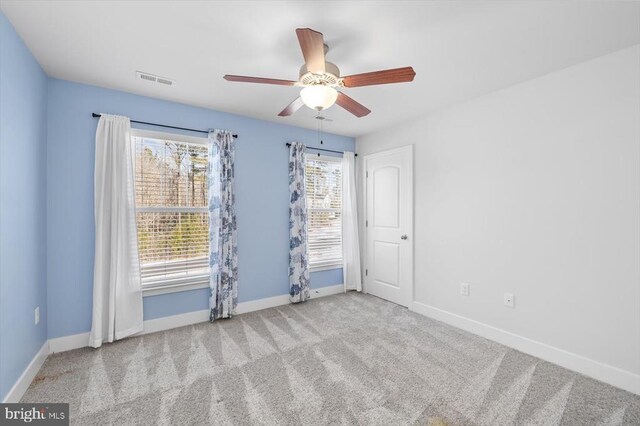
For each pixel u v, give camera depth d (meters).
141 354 2.43
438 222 3.26
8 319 1.71
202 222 3.23
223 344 2.61
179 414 1.72
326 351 2.48
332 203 4.34
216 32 1.86
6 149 1.70
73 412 1.73
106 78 2.49
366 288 4.33
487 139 2.79
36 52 2.08
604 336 2.08
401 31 1.84
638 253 1.95
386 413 1.72
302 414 1.72
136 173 2.88
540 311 2.42
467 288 2.96
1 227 1.64
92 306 2.60
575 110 2.23
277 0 1.56
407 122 3.65
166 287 2.96
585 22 1.74
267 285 3.65
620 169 2.02
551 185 2.36
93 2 1.58
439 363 2.29
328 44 1.97
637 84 1.95
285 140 3.81
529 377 2.11
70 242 2.54
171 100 2.99
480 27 1.79
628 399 1.86
